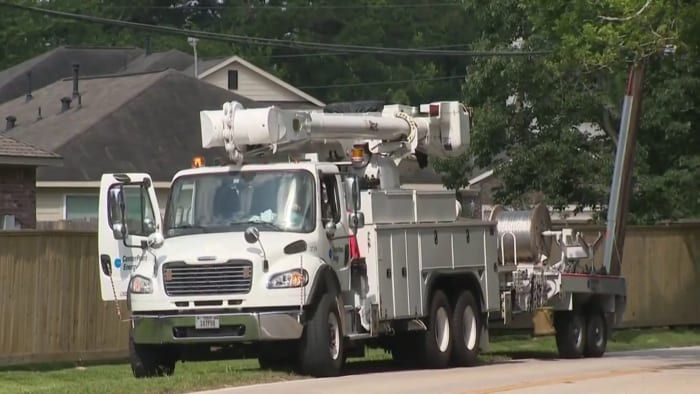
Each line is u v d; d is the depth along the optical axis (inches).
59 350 3186.5
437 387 2338.8
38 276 3134.8
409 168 4498.0
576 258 3843.5
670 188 5241.1
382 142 3206.2
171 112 5920.3
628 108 4338.1
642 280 5108.3
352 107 3255.4
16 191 4451.3
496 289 3277.6
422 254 2960.1
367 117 3100.4
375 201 2829.7
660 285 5167.3
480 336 3211.1
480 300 3211.1
